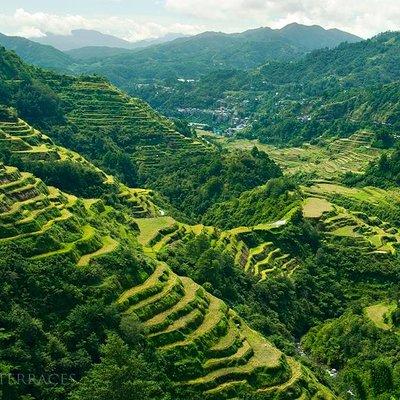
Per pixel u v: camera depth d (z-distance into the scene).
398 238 177.00
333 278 153.50
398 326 123.38
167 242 138.75
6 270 83.69
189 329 95.50
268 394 91.50
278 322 127.62
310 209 181.75
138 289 98.00
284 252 159.38
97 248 102.62
